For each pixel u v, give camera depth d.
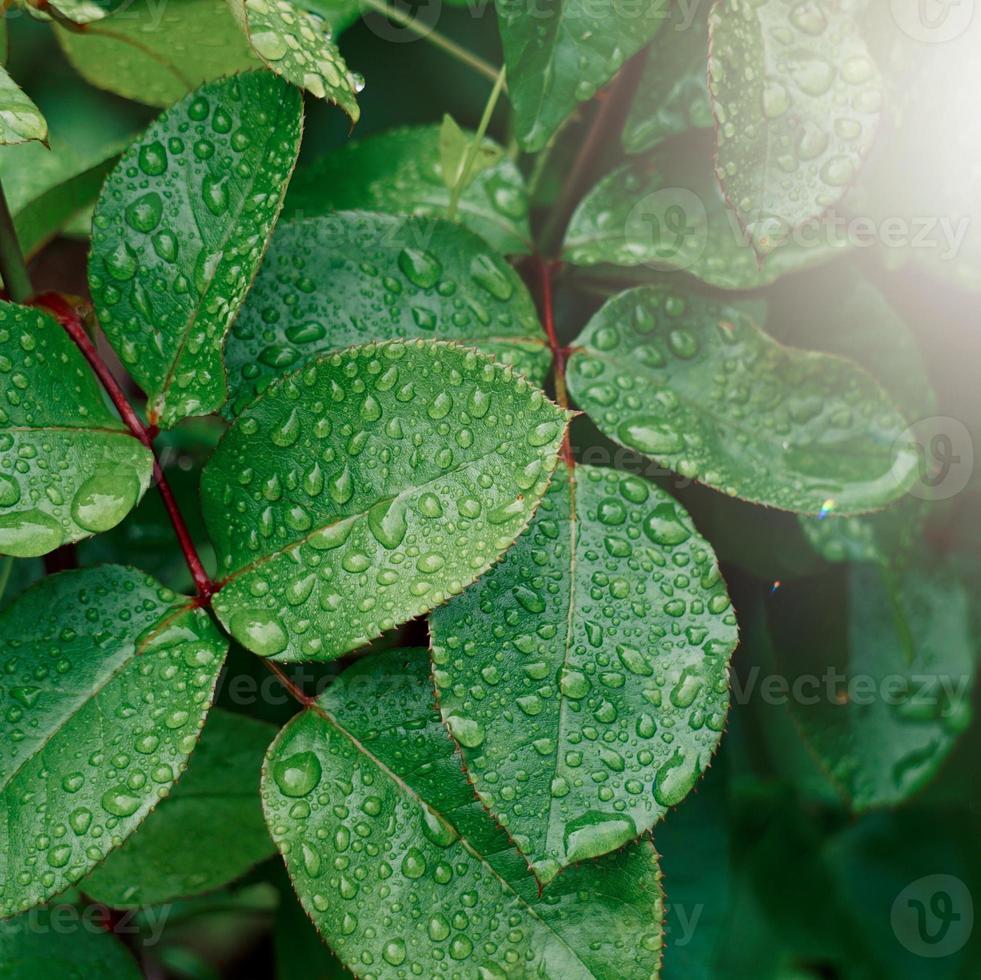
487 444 0.38
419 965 0.39
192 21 0.42
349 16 0.44
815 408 0.41
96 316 0.40
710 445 0.41
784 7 0.40
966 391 0.44
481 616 0.39
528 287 0.44
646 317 0.42
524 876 0.39
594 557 0.40
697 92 0.43
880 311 0.44
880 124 0.41
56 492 0.39
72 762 0.38
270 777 0.39
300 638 0.38
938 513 0.45
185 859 0.42
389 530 0.38
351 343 0.41
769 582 0.45
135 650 0.39
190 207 0.40
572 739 0.39
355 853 0.39
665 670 0.39
